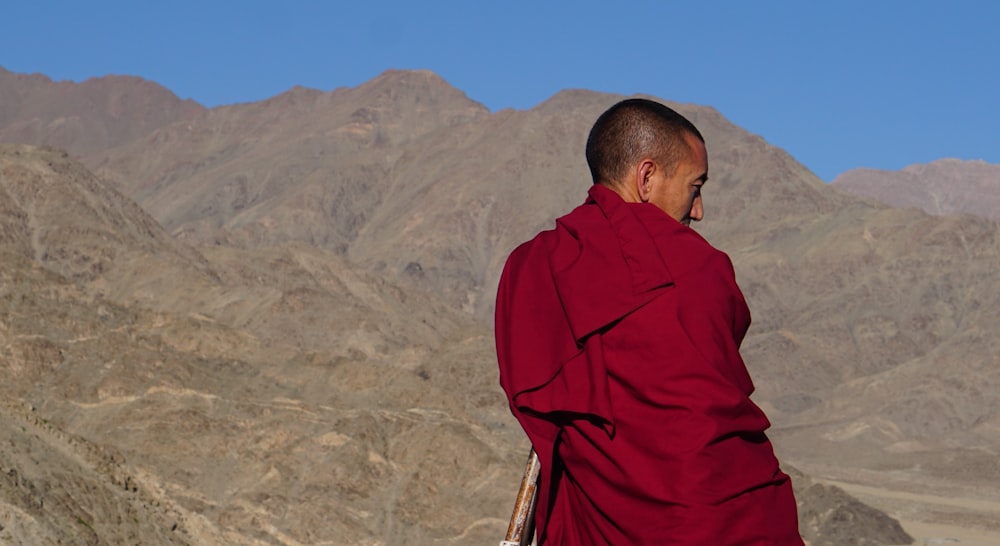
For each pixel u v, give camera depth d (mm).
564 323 3650
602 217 3777
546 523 3672
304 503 56375
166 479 56781
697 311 3469
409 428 64625
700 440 3324
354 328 131625
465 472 60969
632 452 3400
